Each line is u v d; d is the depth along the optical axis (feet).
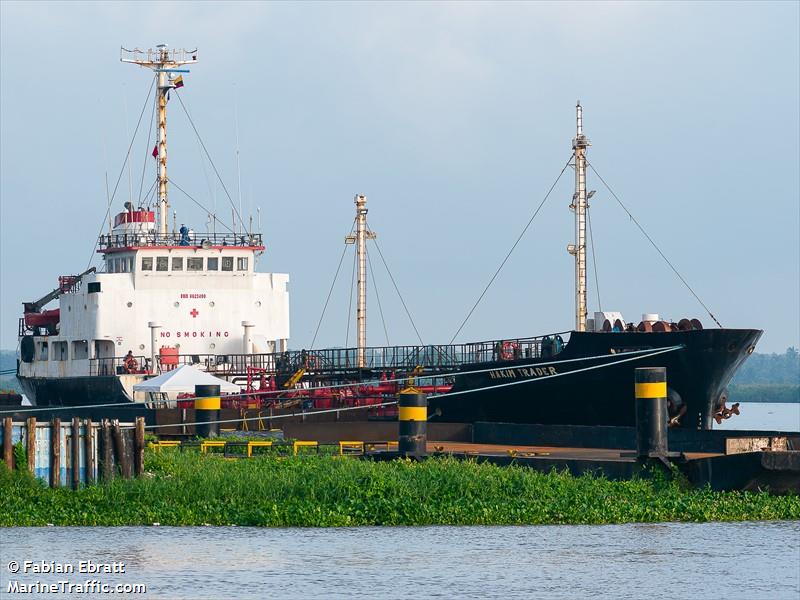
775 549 267.59
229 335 557.33
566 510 296.10
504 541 275.39
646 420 317.83
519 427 405.18
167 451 367.45
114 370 540.93
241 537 279.28
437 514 295.28
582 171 455.63
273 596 233.14
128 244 558.56
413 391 347.97
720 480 310.45
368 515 295.28
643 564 255.70
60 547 268.82
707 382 408.26
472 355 469.57
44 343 609.01
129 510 296.51
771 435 369.09
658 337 409.08
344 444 395.55
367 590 237.25
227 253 559.38
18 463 310.45
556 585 241.14
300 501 301.43
